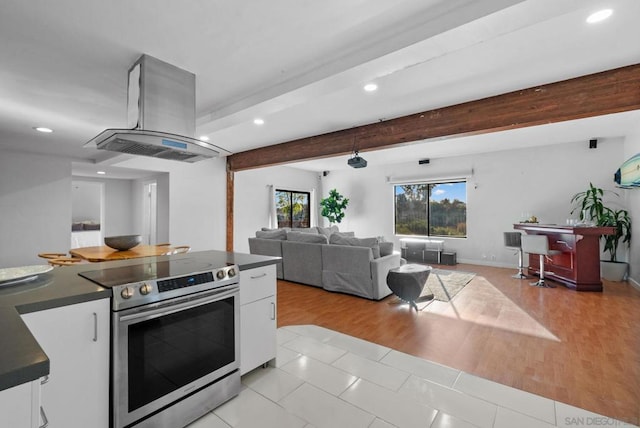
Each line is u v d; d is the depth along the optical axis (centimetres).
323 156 477
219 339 183
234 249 691
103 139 219
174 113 229
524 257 591
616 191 503
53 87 259
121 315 138
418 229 746
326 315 341
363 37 193
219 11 166
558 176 557
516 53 230
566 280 455
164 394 154
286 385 203
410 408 178
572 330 292
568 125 430
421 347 259
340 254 423
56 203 495
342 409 177
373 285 395
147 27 179
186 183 604
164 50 205
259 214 755
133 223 750
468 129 329
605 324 305
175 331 160
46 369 67
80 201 898
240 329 198
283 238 527
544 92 287
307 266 471
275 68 233
